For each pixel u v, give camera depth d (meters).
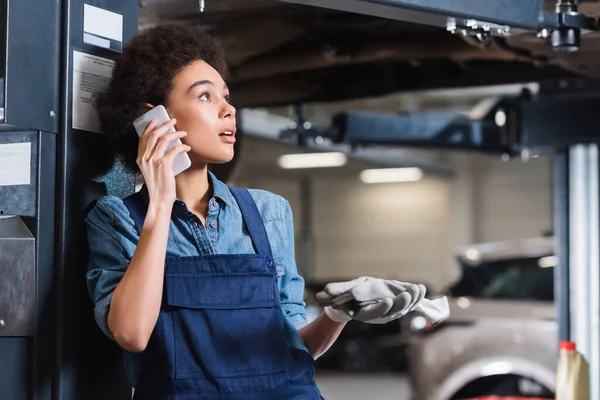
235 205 2.21
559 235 5.25
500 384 6.83
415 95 15.35
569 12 2.96
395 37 3.92
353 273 23.28
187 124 2.14
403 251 22.77
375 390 12.35
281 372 2.07
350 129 6.36
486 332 6.82
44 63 2.26
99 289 2.05
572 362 3.34
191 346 2.01
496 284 7.43
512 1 2.82
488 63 4.39
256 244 2.17
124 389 2.43
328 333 2.21
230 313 2.05
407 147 6.50
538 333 6.71
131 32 2.54
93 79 2.38
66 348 2.25
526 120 5.44
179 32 2.23
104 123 2.27
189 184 2.19
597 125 5.23
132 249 2.10
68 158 2.29
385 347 14.47
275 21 3.59
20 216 2.24
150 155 2.04
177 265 2.04
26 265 2.20
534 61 3.97
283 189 24.02
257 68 4.16
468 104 16.12
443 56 3.94
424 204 22.61
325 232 23.66
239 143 5.16
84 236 2.33
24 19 2.19
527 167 21.31
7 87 2.14
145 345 1.92
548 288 7.20
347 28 3.84
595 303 5.09
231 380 2.02
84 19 2.36
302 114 6.31
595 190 5.22
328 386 12.85
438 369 6.82
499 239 21.56
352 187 23.47
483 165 21.78
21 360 2.20
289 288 2.24
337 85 4.68
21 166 2.26
